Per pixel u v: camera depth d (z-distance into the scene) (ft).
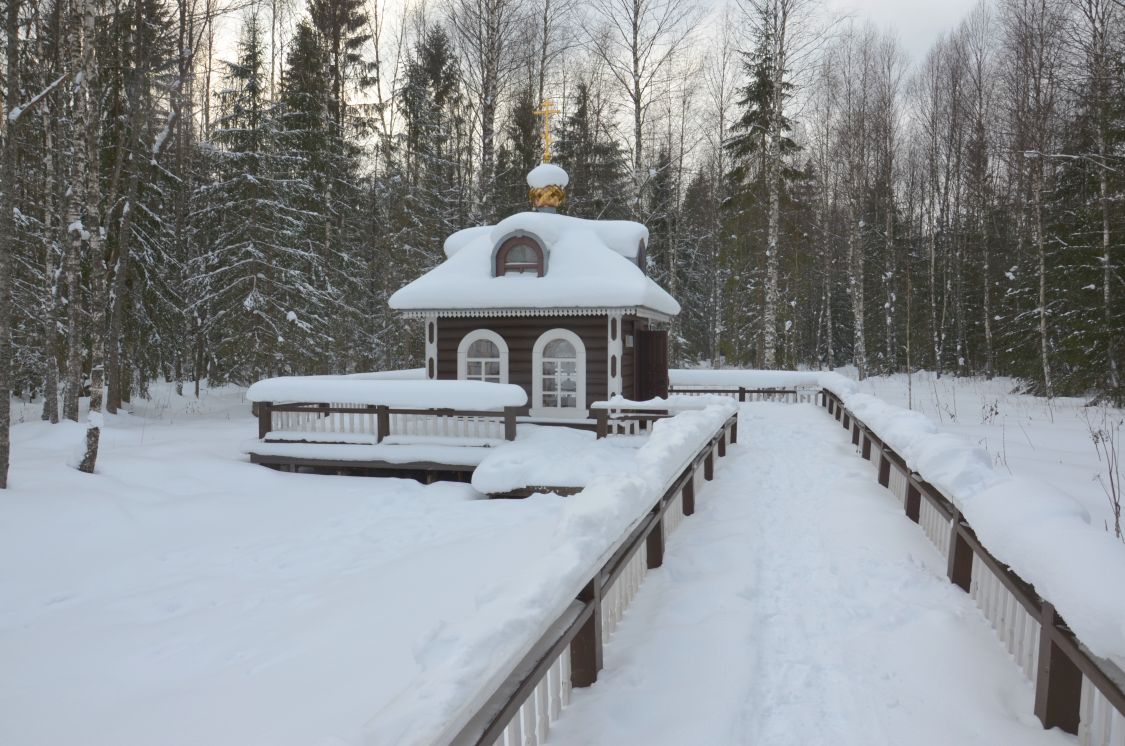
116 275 58.85
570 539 13.04
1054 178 81.46
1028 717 12.51
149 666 16.51
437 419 40.06
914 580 19.43
